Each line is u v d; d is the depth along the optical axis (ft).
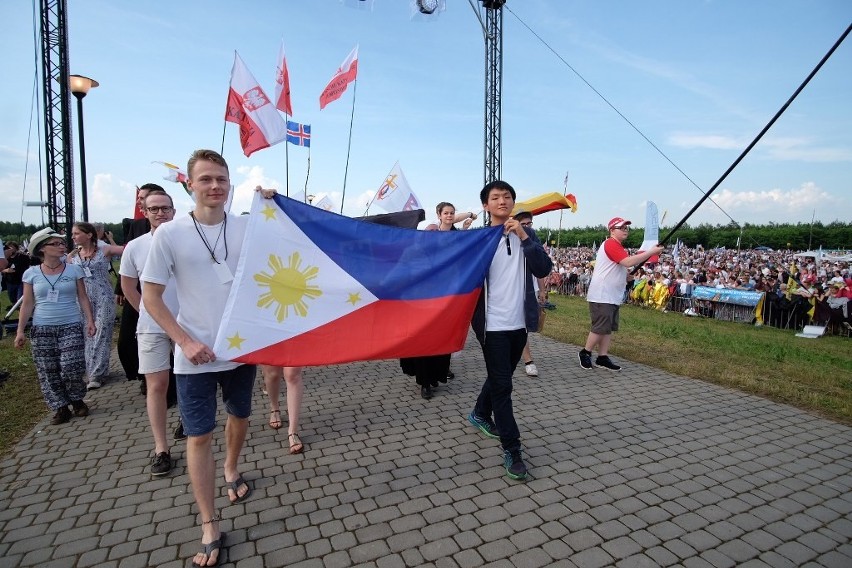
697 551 8.47
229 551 8.39
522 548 8.51
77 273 14.60
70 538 8.79
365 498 10.14
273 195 9.62
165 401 11.30
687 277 50.78
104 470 11.34
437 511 9.65
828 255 112.16
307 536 8.84
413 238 10.98
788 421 14.57
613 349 24.18
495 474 11.19
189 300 8.40
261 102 18.54
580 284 59.82
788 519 9.46
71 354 14.25
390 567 8.01
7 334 28.09
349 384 18.16
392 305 10.48
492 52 42.09
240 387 9.31
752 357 22.85
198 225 8.44
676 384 18.28
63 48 34.91
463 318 10.99
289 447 12.51
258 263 9.12
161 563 8.14
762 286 42.55
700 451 12.46
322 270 9.91
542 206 23.58
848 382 18.44
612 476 11.12
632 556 8.32
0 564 8.06
